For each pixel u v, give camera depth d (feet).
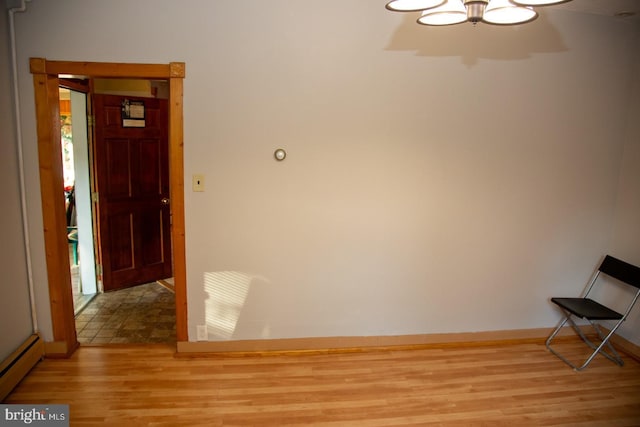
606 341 10.41
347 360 10.37
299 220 10.18
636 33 10.94
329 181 10.14
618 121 11.26
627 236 11.31
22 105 9.03
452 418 8.34
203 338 10.30
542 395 9.21
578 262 11.73
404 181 10.42
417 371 9.98
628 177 11.29
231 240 10.03
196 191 9.75
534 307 11.68
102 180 13.50
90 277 13.97
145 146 14.35
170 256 15.62
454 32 10.05
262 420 8.07
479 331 11.44
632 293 11.04
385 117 10.10
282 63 9.57
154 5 9.02
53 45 8.89
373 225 10.47
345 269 10.53
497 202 10.96
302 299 10.50
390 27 9.78
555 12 10.43
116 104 13.48
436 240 10.81
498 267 11.26
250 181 9.87
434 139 10.38
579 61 10.76
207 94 9.45
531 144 10.88
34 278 9.58
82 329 11.54
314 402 8.68
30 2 8.70
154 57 9.20
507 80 10.48
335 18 9.58
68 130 18.19
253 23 9.35
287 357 10.41
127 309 12.91
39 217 9.41
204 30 9.23
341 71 9.78
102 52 9.05
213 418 8.07
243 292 10.27
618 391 9.46
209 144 9.62
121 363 9.83
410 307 10.96
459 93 10.31
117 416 8.02
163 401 8.51
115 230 14.07
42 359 9.80
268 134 9.77
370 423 8.11
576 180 11.30
